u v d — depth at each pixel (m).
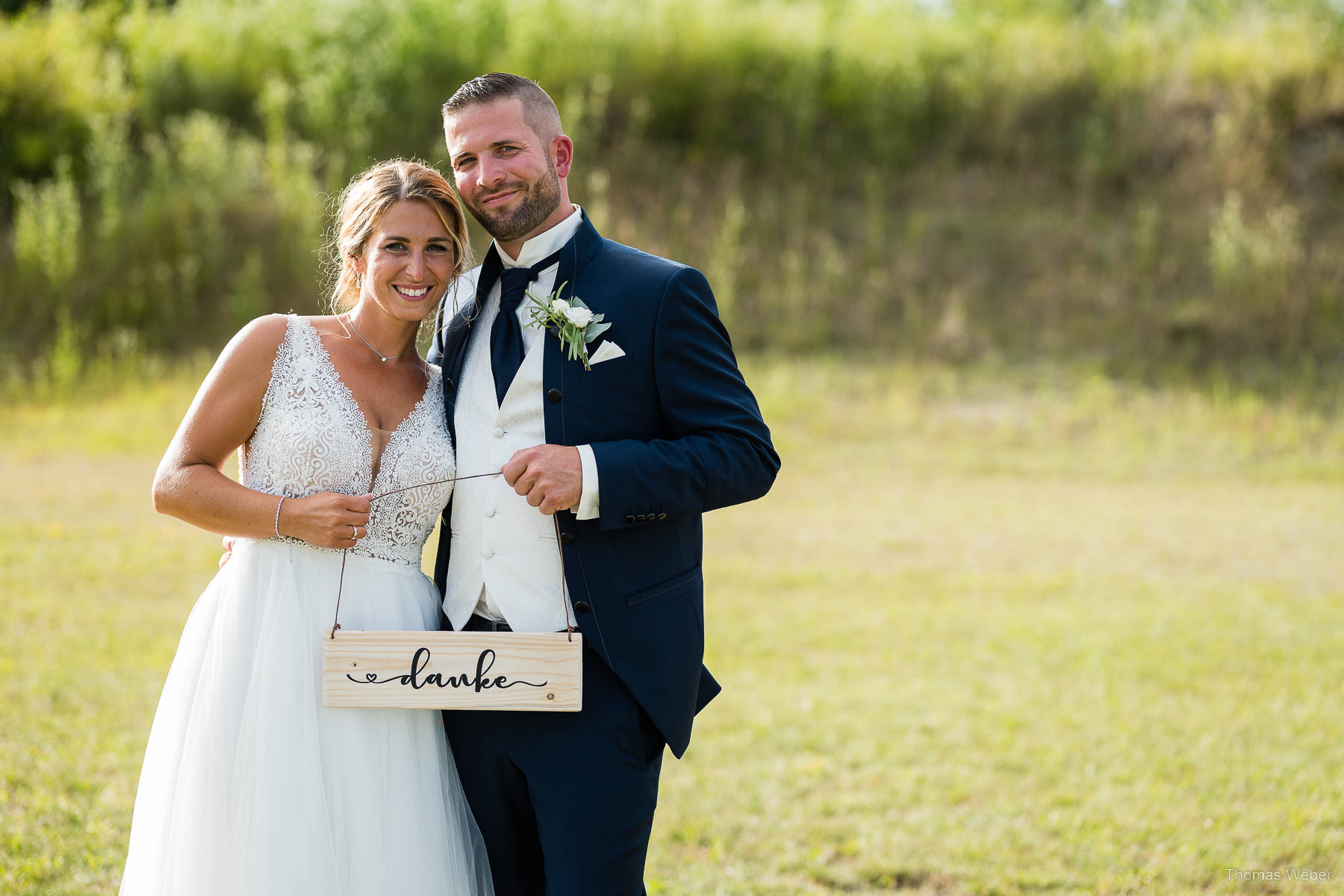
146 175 15.45
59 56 16.00
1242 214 16.00
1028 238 16.28
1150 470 11.16
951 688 5.73
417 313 2.62
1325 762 4.68
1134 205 16.81
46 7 17.81
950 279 15.74
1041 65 18.42
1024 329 14.90
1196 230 15.93
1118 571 8.07
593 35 17.36
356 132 15.58
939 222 16.64
